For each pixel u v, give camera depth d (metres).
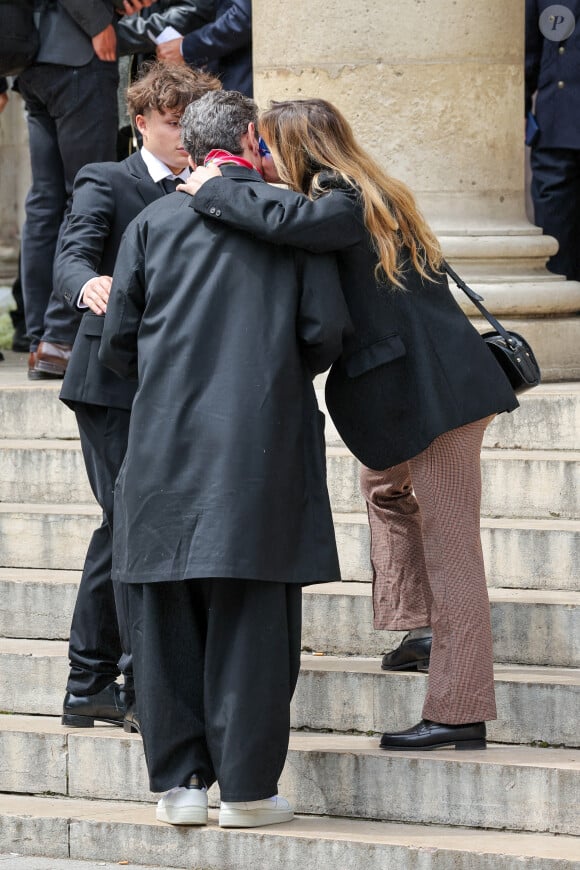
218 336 6.78
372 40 10.84
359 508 9.36
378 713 7.74
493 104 11.12
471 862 6.67
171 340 6.80
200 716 7.02
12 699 8.46
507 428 9.66
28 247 11.79
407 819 7.18
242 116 7.07
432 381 7.06
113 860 7.26
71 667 7.99
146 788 7.66
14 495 10.14
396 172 11.00
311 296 6.82
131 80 13.05
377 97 10.91
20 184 18.23
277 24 10.99
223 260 6.80
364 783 7.24
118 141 13.45
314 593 8.41
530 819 6.99
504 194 11.27
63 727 8.00
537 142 13.38
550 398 9.56
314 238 6.74
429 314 7.15
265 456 6.68
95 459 7.58
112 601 7.93
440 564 7.22
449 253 10.99
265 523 6.66
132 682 7.68
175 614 6.94
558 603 7.95
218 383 6.73
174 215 6.92
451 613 7.21
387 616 7.88
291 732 7.87
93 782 7.77
